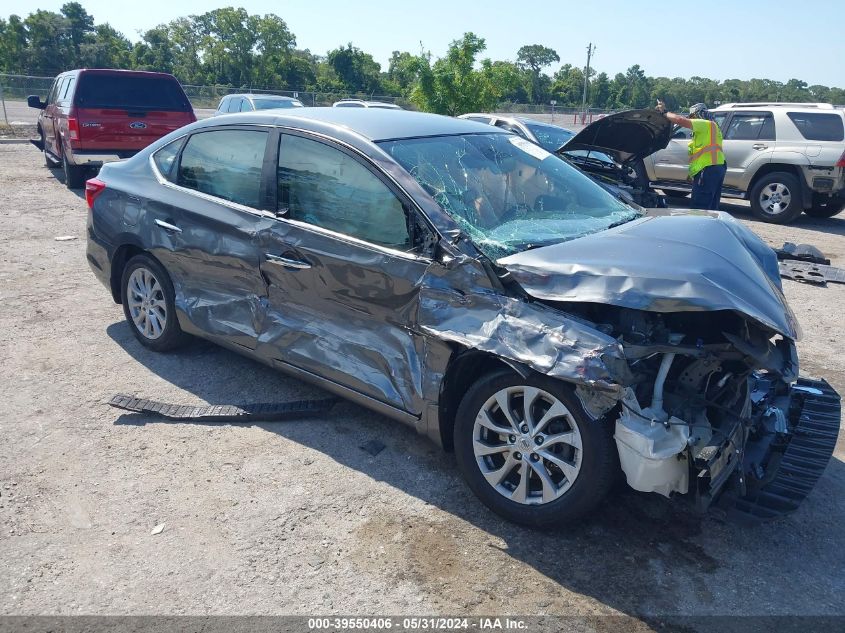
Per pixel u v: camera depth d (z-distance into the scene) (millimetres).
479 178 3887
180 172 4703
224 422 4207
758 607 2852
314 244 3785
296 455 3869
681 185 12836
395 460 3844
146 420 4207
